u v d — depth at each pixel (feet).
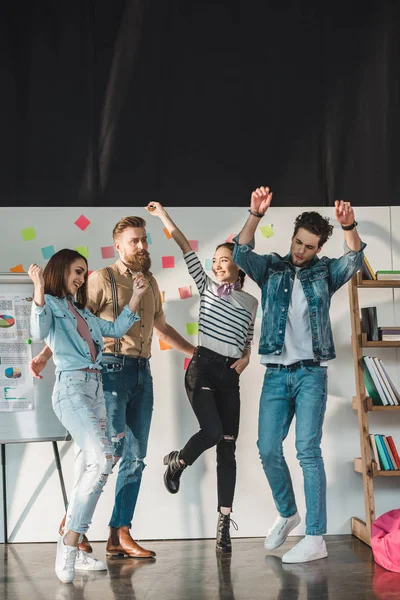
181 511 13.58
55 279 10.97
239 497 13.66
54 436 12.92
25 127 14.15
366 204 14.43
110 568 11.26
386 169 14.48
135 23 14.35
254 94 14.40
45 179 14.11
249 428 13.80
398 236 14.39
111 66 14.30
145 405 12.28
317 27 14.58
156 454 13.66
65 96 14.24
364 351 14.12
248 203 14.24
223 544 12.40
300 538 13.42
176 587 10.02
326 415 13.92
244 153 14.33
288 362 11.64
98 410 10.72
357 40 14.61
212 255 14.03
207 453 13.69
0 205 14.01
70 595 9.67
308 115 14.47
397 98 14.58
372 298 14.25
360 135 14.51
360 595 9.40
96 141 14.21
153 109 14.29
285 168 14.35
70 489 13.55
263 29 14.49
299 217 12.05
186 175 14.24
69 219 13.93
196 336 13.93
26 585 10.28
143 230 12.47
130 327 11.43
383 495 13.80
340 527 13.74
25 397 12.90
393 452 12.71
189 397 12.57
